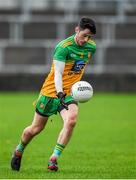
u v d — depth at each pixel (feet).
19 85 204.44
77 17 217.15
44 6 227.61
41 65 208.85
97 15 219.41
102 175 73.05
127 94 203.00
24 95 195.42
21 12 220.84
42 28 212.02
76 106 72.54
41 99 73.77
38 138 111.04
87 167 80.53
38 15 220.23
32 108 159.43
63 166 81.51
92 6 225.56
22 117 141.49
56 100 73.05
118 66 208.74
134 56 209.26
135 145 103.86
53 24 211.82
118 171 76.64
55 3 228.02
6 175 72.74
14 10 221.25
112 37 210.79
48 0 228.43
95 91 204.44
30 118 139.74
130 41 209.77
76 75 73.41
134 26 211.82
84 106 166.40
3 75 204.23
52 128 124.98
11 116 143.13
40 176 71.82
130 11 217.36
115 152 95.76
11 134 115.55
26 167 80.53
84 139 110.52
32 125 74.95
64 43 72.18
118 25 211.41
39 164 83.87
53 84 73.31
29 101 176.45
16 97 188.85
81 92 70.90
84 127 126.72
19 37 211.41
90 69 207.72
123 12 216.33
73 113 71.92
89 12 219.82
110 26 211.20
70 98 72.69
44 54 209.05
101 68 207.92
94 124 131.44
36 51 209.26
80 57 72.79
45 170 77.05
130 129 124.06
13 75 204.23
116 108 161.79
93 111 155.12
